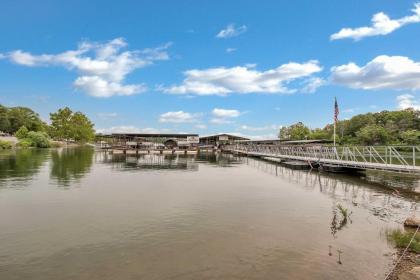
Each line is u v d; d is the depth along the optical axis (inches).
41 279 485.4
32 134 4862.2
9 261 549.0
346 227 735.7
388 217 821.9
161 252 584.7
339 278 483.2
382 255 568.7
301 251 589.0
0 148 3929.6
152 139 5280.5
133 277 488.1
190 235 680.4
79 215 841.5
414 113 4133.9
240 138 5654.5
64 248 606.5
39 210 893.8
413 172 1199.6
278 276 490.3
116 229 721.6
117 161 2741.1
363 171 1733.5
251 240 648.4
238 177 1684.3
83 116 6702.8
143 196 1110.4
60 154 3380.9
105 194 1142.3
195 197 1095.0
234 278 483.8
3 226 743.1
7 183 1352.1
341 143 4057.6
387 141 3668.8
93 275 496.4
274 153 2876.5
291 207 941.2
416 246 589.3
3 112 5753.0
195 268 517.3
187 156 3742.6
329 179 1539.1
